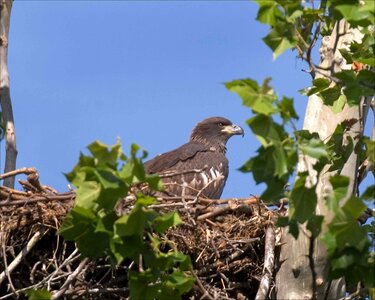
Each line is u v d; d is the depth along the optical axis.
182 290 12.50
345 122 14.95
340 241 11.27
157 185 11.64
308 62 12.57
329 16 13.27
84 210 11.95
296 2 12.03
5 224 16.03
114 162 11.52
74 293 15.66
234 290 16.59
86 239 12.24
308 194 11.03
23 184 16.53
